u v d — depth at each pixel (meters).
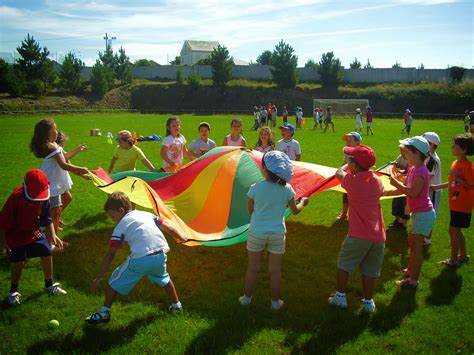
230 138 8.38
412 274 5.43
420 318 4.72
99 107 53.16
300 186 6.54
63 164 6.08
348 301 5.10
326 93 58.53
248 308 4.84
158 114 50.44
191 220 6.22
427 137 6.55
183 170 7.12
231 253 6.56
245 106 57.12
